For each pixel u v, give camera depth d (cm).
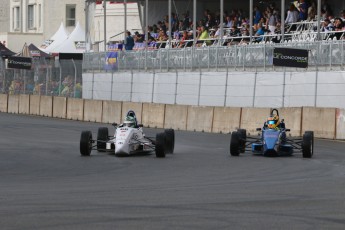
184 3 19025
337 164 7494
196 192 5338
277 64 11588
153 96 15088
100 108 15562
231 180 6150
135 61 15625
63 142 10388
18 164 7562
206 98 13838
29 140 10712
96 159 8000
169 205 4653
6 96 19412
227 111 12644
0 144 10019
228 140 10981
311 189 5519
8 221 4003
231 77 13350
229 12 18412
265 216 4222
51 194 5209
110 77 16312
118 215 4231
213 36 16212
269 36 14350
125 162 7688
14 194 5206
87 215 4228
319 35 12556
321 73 11794
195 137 11538
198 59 14075
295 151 8988
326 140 10869
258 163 7588
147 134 11931
